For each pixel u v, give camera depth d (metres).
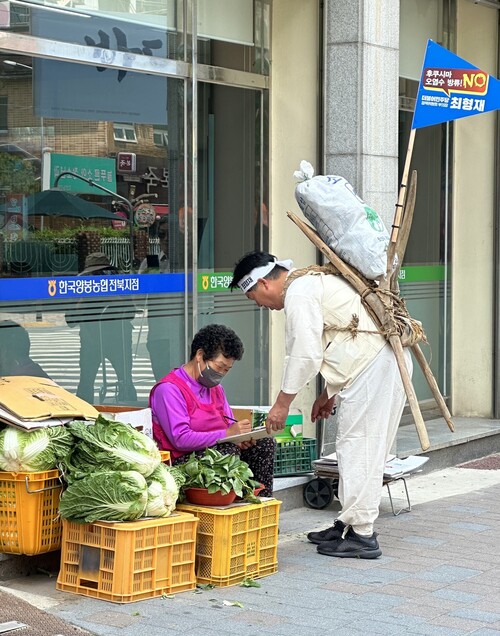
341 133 8.25
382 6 8.32
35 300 6.89
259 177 8.68
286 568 6.21
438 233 10.59
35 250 6.90
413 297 10.34
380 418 6.41
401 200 6.58
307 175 6.52
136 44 7.55
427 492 8.38
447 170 10.63
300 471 7.79
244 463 6.02
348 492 6.42
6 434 5.54
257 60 8.58
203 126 8.18
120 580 5.43
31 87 6.86
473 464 9.55
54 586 5.72
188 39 7.91
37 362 6.92
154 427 6.31
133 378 7.59
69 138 7.11
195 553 5.82
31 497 5.53
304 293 6.27
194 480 5.84
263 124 8.69
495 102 7.65
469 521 7.41
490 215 10.62
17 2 6.74
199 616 5.30
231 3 8.35
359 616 5.37
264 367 8.77
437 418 10.62
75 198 7.15
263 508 5.99
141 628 5.12
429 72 7.48
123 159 7.49
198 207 8.16
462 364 10.84
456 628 5.21
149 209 7.69
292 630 5.15
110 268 7.40
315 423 8.55
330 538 6.61
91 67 7.24
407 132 10.04
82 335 7.20
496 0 10.54
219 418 6.46
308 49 8.56
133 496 5.41
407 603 5.59
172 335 7.88
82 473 5.53
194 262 7.99
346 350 6.34
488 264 10.66
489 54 10.62
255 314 8.69
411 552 6.59
